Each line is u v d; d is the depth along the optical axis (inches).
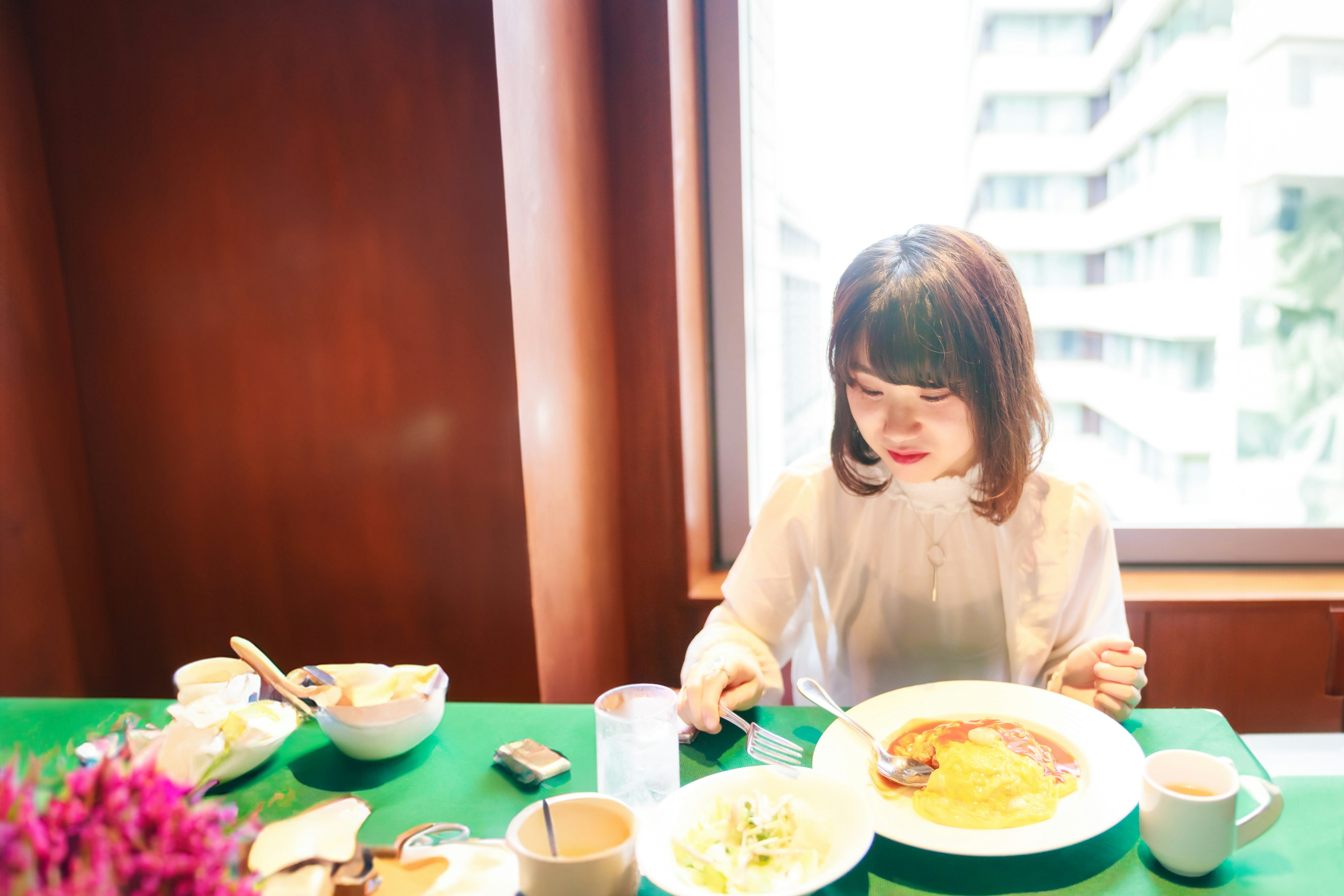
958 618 43.9
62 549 55.2
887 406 34.9
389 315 50.5
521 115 48.8
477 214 48.0
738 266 67.9
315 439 53.1
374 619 54.4
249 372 53.3
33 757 17.3
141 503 56.6
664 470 64.7
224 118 50.8
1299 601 56.7
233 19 49.7
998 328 34.2
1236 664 57.8
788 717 35.6
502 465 50.3
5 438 51.3
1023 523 41.3
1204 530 64.3
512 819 28.2
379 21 47.6
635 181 61.9
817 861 23.6
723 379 69.5
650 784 28.4
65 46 52.0
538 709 36.9
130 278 54.0
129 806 15.7
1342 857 24.6
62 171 53.5
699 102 66.4
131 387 55.3
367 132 48.9
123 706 37.3
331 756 32.9
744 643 41.7
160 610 57.5
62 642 55.1
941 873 24.7
